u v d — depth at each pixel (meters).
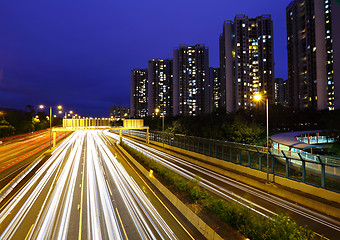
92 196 15.69
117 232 10.66
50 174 21.97
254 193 15.95
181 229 10.95
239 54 92.00
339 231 10.35
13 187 17.84
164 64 153.00
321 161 13.96
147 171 21.45
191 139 31.56
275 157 18.14
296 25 92.38
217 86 167.62
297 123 59.91
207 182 18.92
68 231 10.83
